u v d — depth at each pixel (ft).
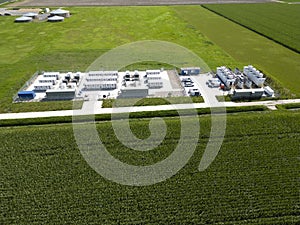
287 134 133.39
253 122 141.79
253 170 112.47
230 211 95.96
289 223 92.27
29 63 216.33
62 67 208.13
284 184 105.91
